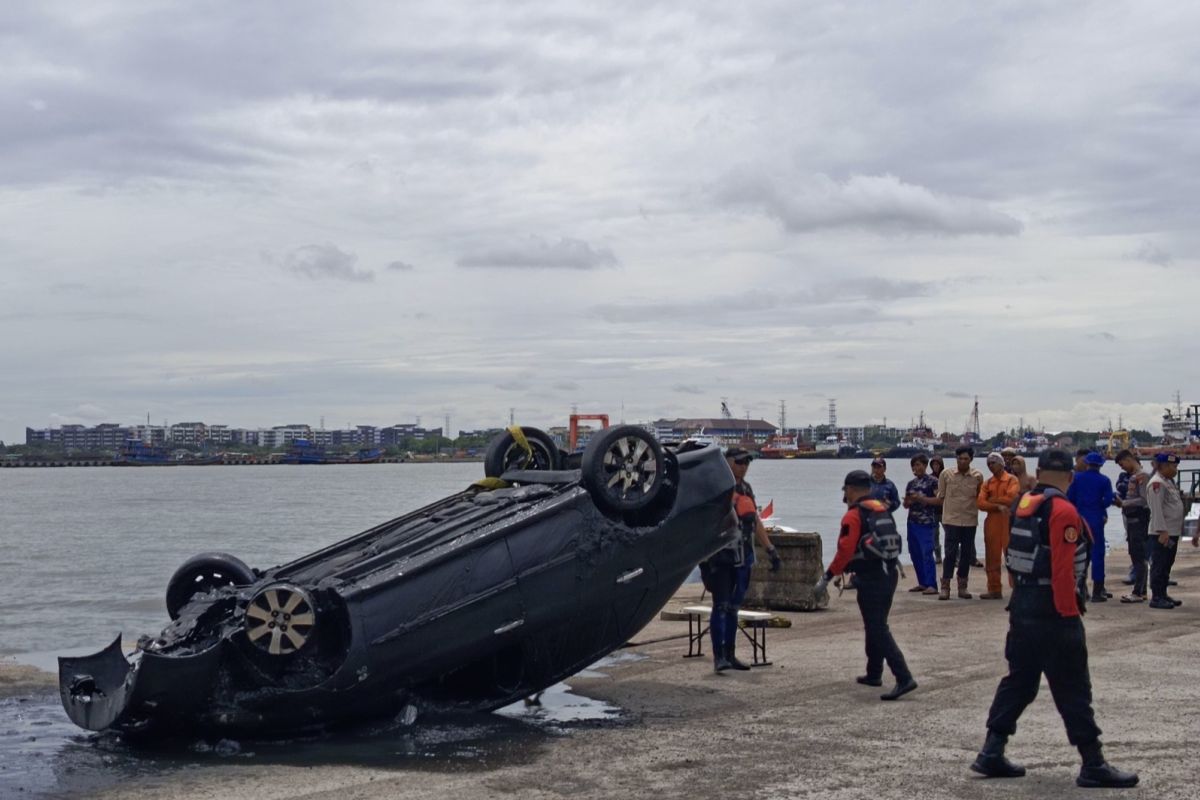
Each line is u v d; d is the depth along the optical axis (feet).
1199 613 51.78
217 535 157.38
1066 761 27.07
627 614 33.73
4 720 35.32
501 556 31.24
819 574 53.88
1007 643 25.76
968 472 57.31
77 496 327.88
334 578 30.42
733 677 38.47
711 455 35.53
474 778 26.76
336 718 31.04
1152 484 53.36
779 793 24.97
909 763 27.17
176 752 30.68
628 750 29.17
